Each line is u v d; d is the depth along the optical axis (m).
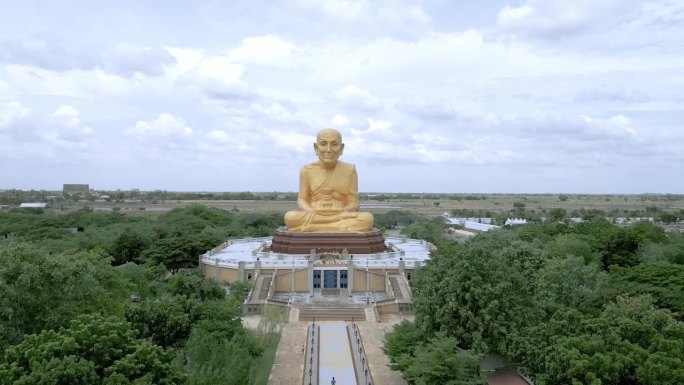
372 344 59.28
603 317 42.00
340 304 74.62
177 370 33.53
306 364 53.34
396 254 92.81
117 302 55.41
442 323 46.09
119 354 32.81
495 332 44.59
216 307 53.47
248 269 85.62
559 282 59.72
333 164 98.94
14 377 30.03
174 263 97.88
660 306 58.12
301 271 83.69
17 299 43.75
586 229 115.62
